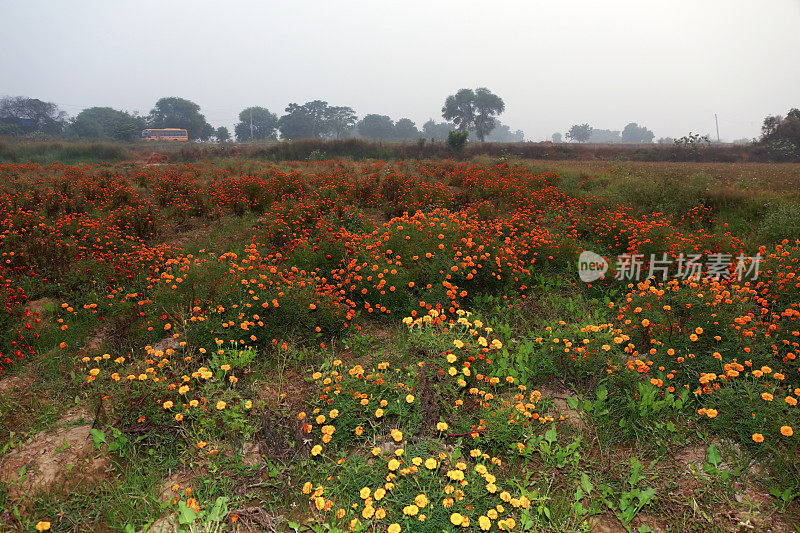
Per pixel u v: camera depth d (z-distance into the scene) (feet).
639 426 10.42
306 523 8.07
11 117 288.30
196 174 60.23
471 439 9.96
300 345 14.76
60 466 9.32
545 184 44.68
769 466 9.00
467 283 18.38
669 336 12.66
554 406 11.25
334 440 9.94
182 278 16.33
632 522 8.26
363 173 59.06
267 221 28.25
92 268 19.62
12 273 19.75
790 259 17.11
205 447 9.55
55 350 14.21
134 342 14.42
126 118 346.13
